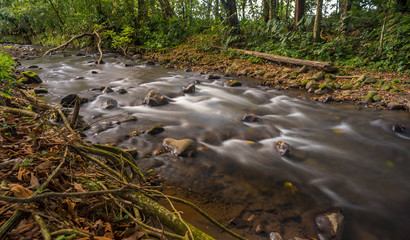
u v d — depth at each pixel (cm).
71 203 178
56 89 731
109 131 458
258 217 262
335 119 554
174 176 330
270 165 367
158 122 516
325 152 412
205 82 868
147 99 629
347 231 252
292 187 317
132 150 370
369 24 1138
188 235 180
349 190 315
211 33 1373
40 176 200
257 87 803
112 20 1537
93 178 224
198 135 461
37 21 1838
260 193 303
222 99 695
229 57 1153
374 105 613
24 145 244
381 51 861
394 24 1022
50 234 139
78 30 1641
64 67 1089
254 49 1162
